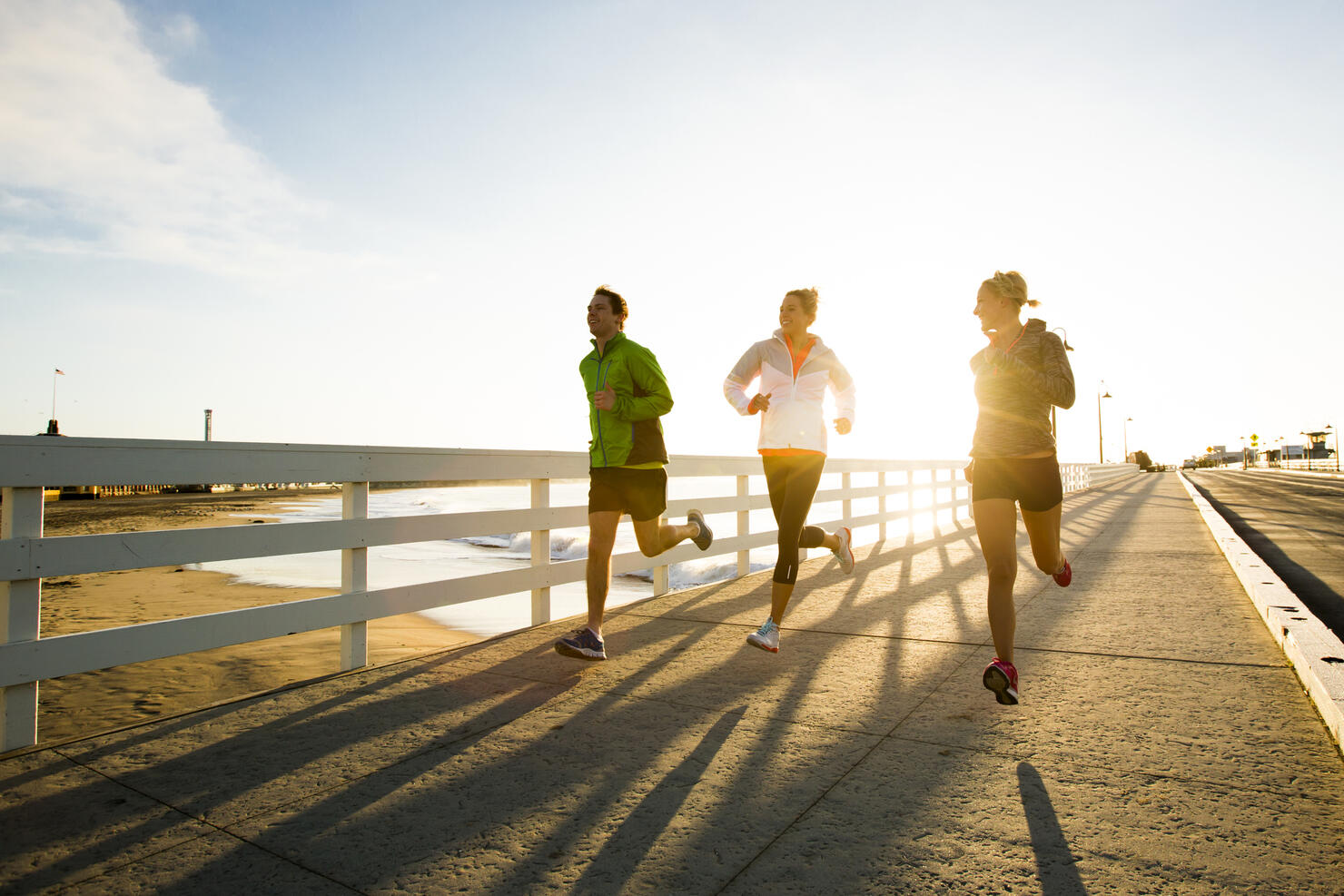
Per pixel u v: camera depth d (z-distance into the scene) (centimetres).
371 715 306
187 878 186
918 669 362
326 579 1291
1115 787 230
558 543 2081
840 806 220
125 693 575
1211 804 217
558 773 247
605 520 386
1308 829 202
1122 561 726
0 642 268
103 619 885
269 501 5819
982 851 194
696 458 626
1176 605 503
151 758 262
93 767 255
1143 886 176
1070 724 284
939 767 247
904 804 221
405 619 926
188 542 311
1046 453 300
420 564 1514
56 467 276
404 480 399
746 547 701
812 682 344
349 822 215
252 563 1579
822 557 803
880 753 260
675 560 602
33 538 271
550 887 180
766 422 403
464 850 199
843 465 856
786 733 281
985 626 450
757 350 413
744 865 189
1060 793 226
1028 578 616
